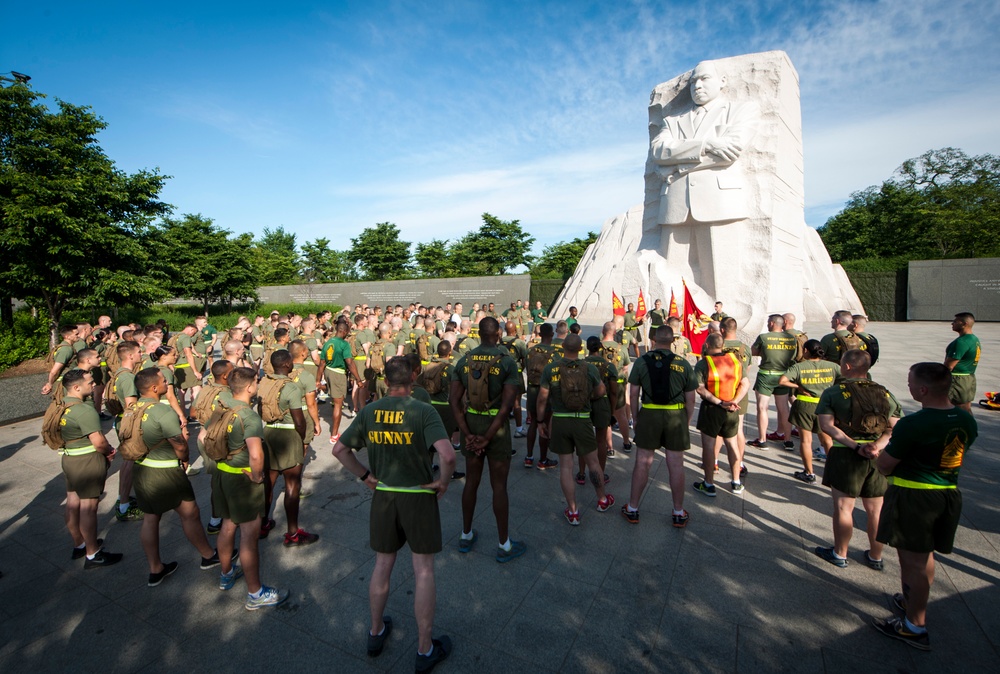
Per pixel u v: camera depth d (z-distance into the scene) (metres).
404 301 32.75
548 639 3.16
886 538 3.08
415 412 3.02
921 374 2.99
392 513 2.99
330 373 7.37
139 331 9.07
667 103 15.78
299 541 4.38
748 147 14.42
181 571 4.05
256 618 3.43
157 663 3.03
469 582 3.79
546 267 52.44
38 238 11.91
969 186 34.28
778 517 4.73
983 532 4.32
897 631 3.06
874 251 37.56
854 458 3.71
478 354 4.24
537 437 7.55
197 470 6.34
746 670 2.87
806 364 5.39
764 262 14.27
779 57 14.16
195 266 27.12
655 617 3.35
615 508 5.00
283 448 4.29
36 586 3.86
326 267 51.50
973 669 2.83
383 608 3.02
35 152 12.33
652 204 16.77
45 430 3.92
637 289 16.12
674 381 4.44
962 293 23.42
